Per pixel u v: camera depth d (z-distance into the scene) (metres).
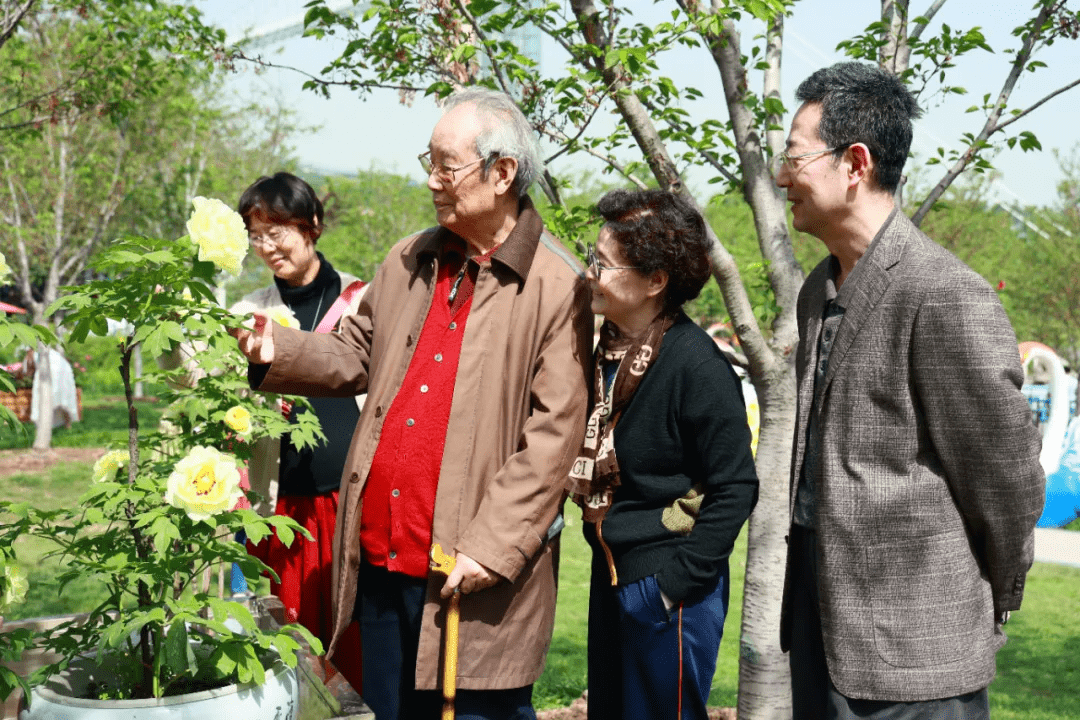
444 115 2.41
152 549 2.18
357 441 2.58
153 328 1.94
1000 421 1.91
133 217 13.73
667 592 2.40
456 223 2.45
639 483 2.47
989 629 2.07
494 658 2.38
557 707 4.40
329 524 3.27
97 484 2.10
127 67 7.07
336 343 2.70
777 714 3.36
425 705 2.61
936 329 1.95
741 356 3.39
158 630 2.03
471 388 2.43
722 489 2.39
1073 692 4.91
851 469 2.06
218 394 2.85
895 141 2.07
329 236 18.00
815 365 2.22
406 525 2.49
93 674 2.14
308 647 2.53
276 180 3.37
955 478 2.00
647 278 2.40
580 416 2.43
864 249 2.12
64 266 13.54
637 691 2.48
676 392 2.42
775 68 3.45
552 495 2.37
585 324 2.50
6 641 2.05
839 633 2.06
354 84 3.55
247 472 3.33
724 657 5.30
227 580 4.36
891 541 2.02
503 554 2.29
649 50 3.03
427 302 2.57
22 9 5.88
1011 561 2.03
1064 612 6.55
